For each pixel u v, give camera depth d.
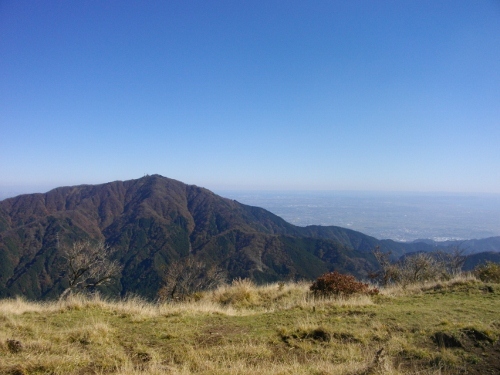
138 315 8.11
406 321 6.94
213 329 7.10
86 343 6.07
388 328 6.59
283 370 4.82
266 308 10.12
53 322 7.41
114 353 5.65
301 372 4.73
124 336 6.57
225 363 5.28
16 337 6.03
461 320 6.75
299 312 8.27
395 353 5.47
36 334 6.32
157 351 5.84
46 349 5.66
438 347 5.56
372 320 7.17
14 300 9.85
